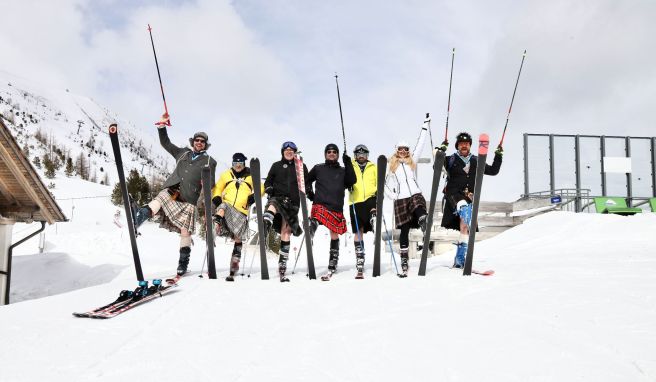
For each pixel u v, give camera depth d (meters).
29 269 14.42
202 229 36.25
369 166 6.04
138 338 3.19
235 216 6.08
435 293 4.34
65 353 2.86
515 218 15.12
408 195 5.92
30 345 3.04
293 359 2.67
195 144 6.26
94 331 3.39
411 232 14.66
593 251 8.06
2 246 11.13
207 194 5.78
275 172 6.04
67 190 63.25
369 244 32.25
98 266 14.94
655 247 7.99
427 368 2.45
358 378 2.35
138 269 5.55
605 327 3.01
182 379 2.38
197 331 3.35
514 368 2.39
